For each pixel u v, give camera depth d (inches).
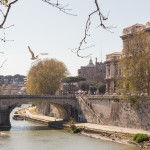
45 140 2768.2
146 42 2918.3
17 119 5147.6
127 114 3184.1
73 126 3481.8
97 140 2812.5
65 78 5049.2
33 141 2696.9
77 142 2677.2
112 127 3265.3
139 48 2935.5
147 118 2883.9
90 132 3137.3
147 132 2795.3
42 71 4854.8
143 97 2925.7
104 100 3599.9
